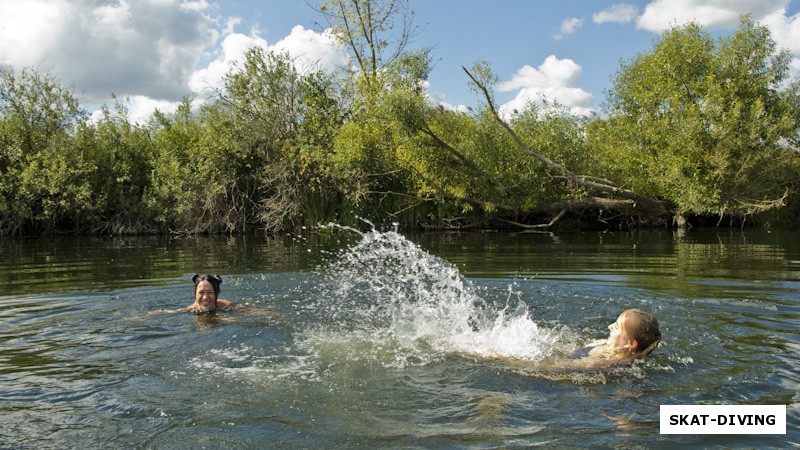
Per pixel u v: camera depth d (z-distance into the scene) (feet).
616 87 71.36
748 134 60.80
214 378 13.53
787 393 12.30
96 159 72.74
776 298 22.65
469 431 10.56
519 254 40.52
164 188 68.23
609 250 43.42
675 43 65.72
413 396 12.40
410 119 61.87
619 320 15.20
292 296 23.85
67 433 10.55
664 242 50.90
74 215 70.33
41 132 72.54
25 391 12.67
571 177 63.98
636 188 65.57
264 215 69.62
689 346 15.92
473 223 70.95
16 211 66.44
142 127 78.89
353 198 66.74
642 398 12.22
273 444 10.05
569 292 24.36
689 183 59.93
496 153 65.36
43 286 27.55
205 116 77.41
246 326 18.43
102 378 13.53
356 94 71.10
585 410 11.58
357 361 14.87
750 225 74.23
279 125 73.31
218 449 9.89
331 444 10.03
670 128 61.67
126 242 58.18
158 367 14.34
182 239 61.98
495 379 13.50
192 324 18.79
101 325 18.80
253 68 72.33
